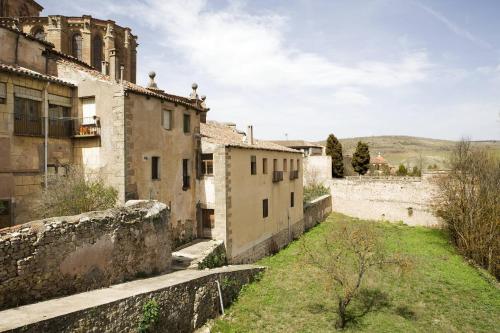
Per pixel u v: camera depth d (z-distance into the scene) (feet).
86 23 102.17
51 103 49.47
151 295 33.35
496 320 46.96
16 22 87.71
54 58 54.70
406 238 100.89
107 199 46.14
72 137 51.26
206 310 42.01
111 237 36.17
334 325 42.78
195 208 65.00
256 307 47.09
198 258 51.70
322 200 131.23
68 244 31.63
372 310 48.26
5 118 43.27
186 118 63.72
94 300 29.40
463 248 82.02
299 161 102.94
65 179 46.16
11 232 27.68
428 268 69.62
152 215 42.34
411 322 45.32
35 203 46.32
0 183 42.47
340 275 47.73
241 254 66.69
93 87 51.16
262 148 76.02
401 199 133.90
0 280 26.55
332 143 173.37
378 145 464.24
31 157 46.21
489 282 63.16
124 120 48.85
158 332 33.73
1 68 42.22
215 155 62.59
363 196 141.79
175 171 59.72
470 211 81.46
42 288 29.45
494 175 85.35
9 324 22.82
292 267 66.18
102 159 50.24
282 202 88.63
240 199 66.90
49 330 24.16
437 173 126.41
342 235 57.31
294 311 46.37
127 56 113.80
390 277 61.93
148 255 41.57
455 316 47.80
